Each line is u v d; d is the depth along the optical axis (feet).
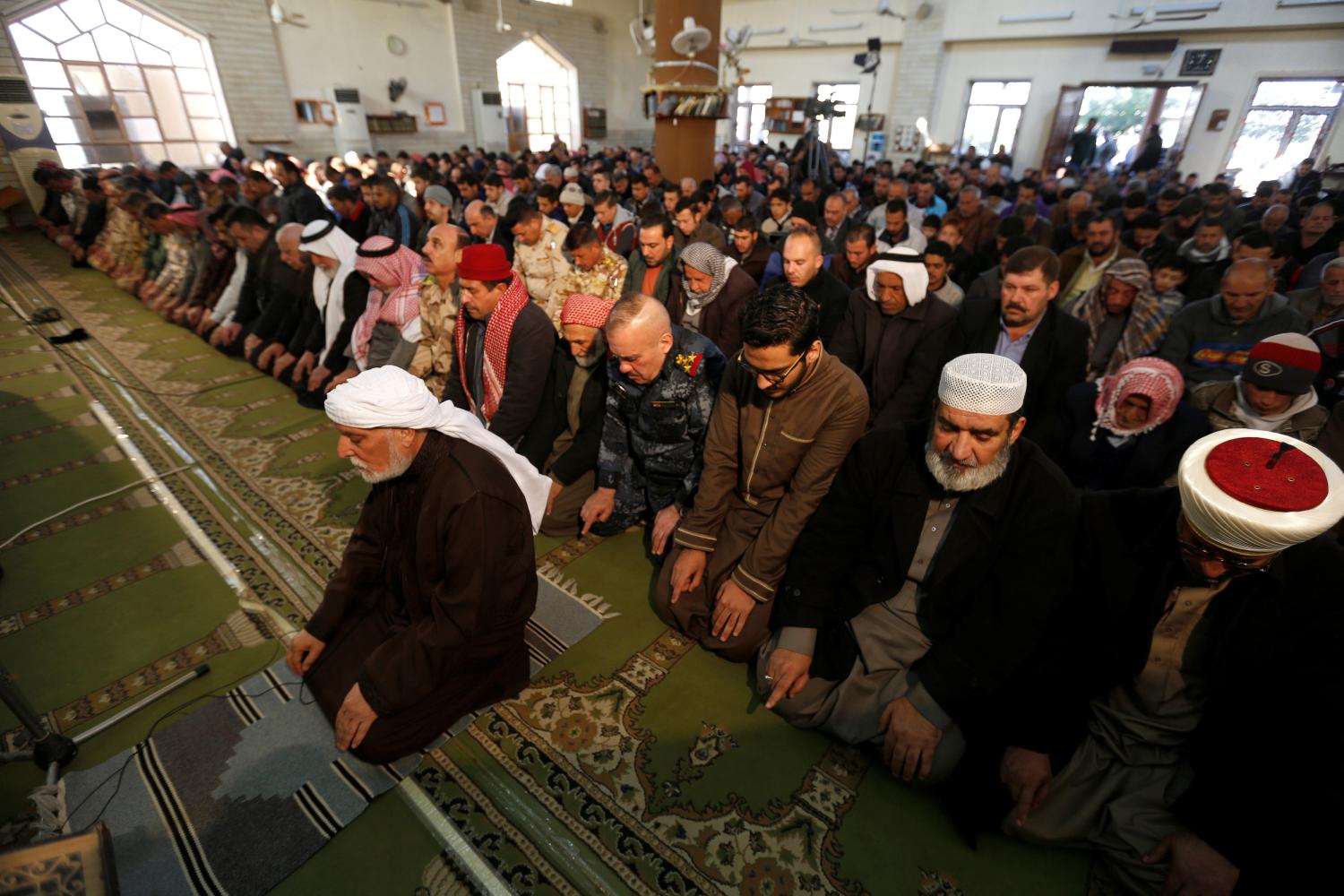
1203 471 3.86
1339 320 7.61
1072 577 4.93
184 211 16.10
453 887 4.67
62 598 7.39
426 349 10.05
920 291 8.66
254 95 35.86
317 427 11.52
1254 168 37.88
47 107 30.45
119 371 13.84
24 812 5.11
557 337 8.43
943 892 4.71
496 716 6.02
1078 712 4.93
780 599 6.18
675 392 7.02
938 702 5.19
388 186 16.71
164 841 4.83
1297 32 34.78
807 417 5.86
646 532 8.86
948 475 4.95
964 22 42.83
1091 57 40.22
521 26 46.06
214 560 8.07
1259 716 4.17
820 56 49.75
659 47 20.85
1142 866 4.52
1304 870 3.91
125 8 31.45
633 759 5.64
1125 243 15.37
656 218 11.77
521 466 5.41
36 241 27.45
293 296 13.12
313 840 4.87
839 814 5.23
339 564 8.04
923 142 46.34
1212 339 8.95
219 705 5.96
